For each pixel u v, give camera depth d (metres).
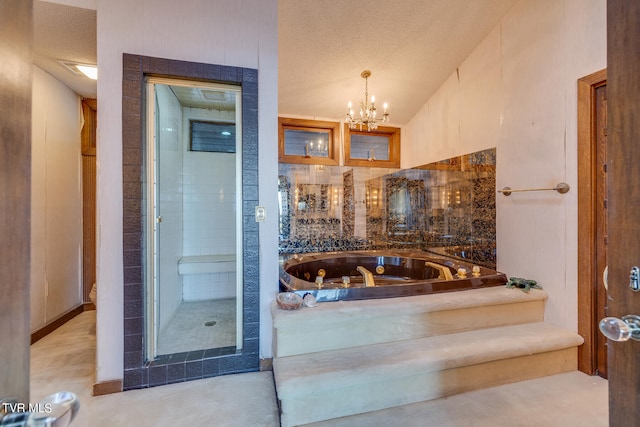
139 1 1.70
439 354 1.62
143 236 1.73
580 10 1.80
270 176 1.93
